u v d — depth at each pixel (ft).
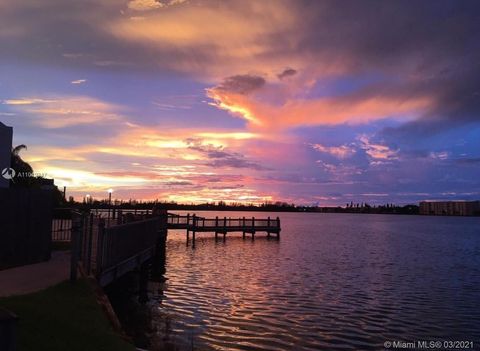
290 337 42.50
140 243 60.95
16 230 44.32
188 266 92.53
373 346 41.27
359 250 142.00
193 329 43.39
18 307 25.85
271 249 136.98
